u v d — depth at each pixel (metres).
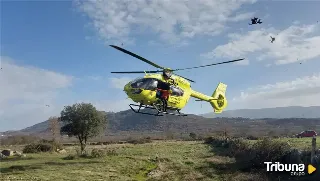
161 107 22.91
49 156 40.53
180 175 27.14
